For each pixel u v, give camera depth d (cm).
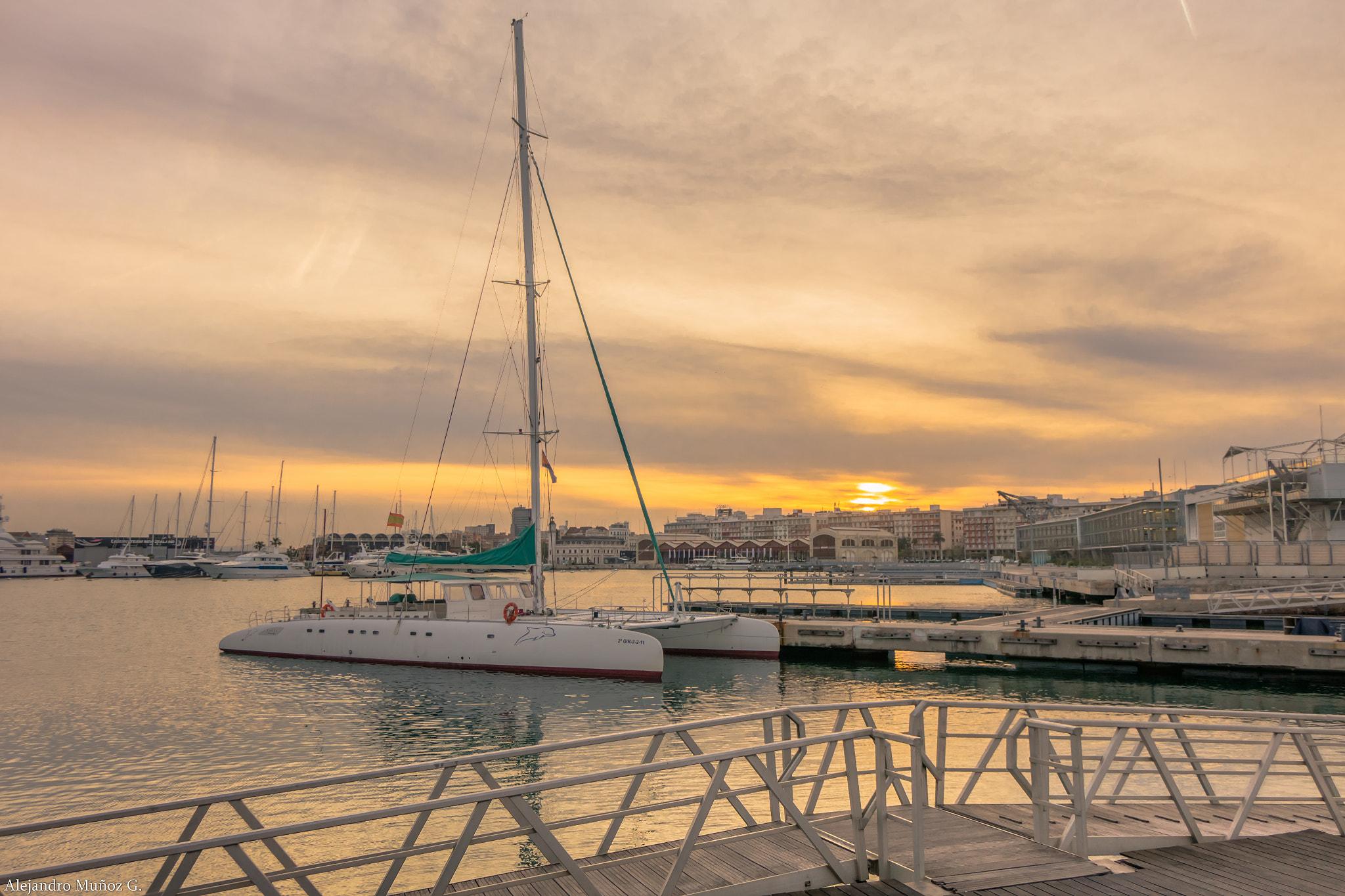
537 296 3061
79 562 16512
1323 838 714
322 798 1448
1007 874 610
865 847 624
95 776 1631
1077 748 656
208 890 485
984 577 10512
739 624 3198
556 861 597
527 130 3084
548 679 2689
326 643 3081
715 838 680
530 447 3055
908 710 2228
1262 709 2277
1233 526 7300
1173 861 655
